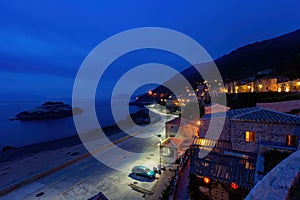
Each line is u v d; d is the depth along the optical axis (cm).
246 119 1336
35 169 2412
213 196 1167
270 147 1200
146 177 1866
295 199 464
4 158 3089
